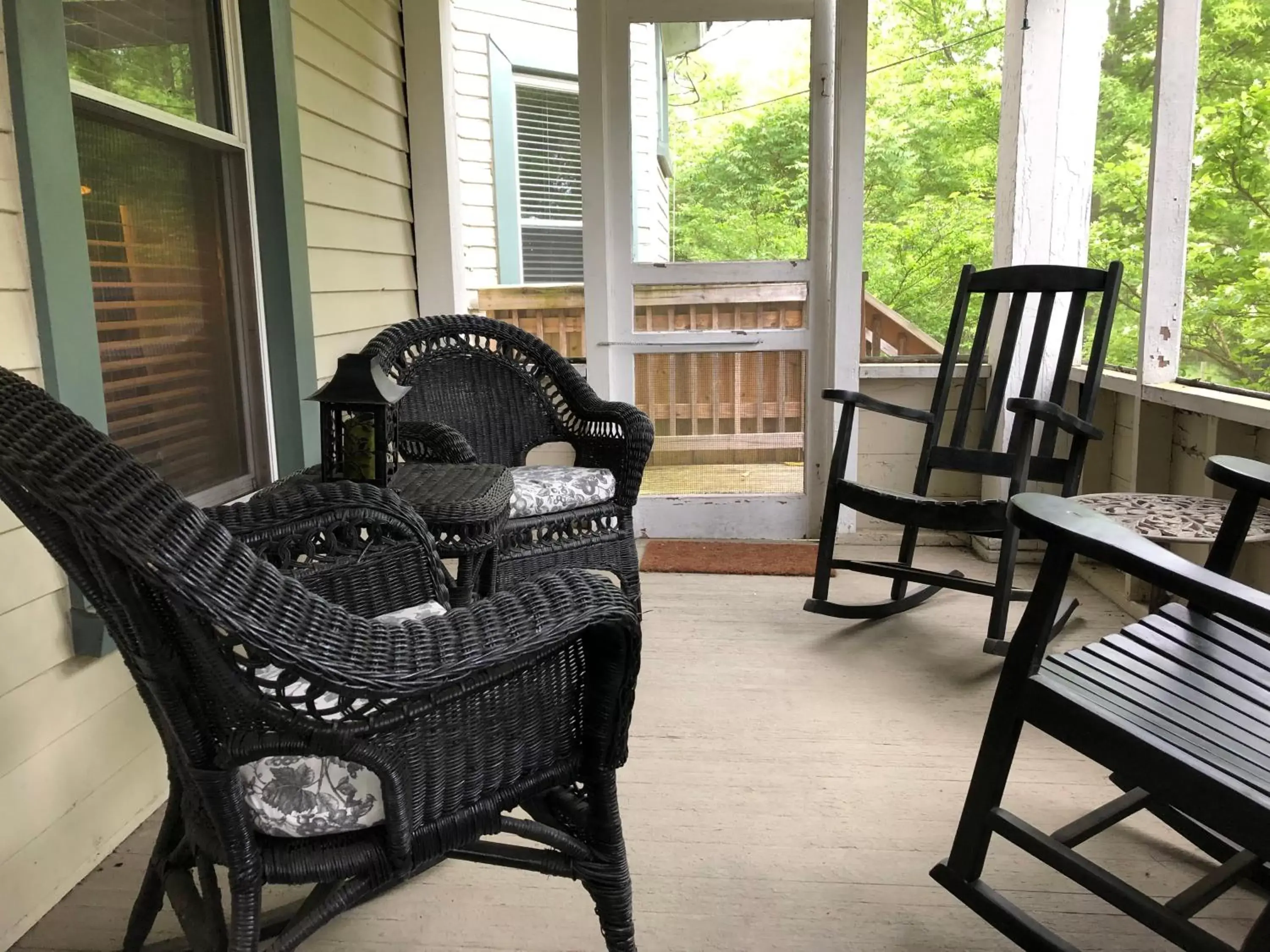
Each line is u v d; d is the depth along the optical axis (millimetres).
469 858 1270
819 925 1516
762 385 3785
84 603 1616
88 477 829
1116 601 2986
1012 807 1846
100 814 1708
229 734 1019
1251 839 1067
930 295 3820
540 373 2877
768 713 2258
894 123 3727
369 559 1535
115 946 1479
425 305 3607
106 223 1858
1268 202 2385
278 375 2488
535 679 1175
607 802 1255
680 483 3865
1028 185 3357
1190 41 2668
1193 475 2791
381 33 3242
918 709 2275
